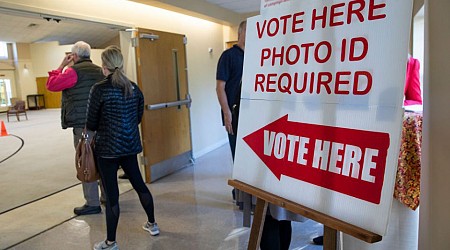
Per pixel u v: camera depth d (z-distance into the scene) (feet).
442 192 2.96
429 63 3.22
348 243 4.69
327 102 3.08
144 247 7.77
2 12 8.71
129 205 10.43
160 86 13.08
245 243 7.81
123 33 12.24
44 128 29.35
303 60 3.33
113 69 7.37
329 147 3.06
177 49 14.21
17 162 16.70
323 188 3.09
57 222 9.36
